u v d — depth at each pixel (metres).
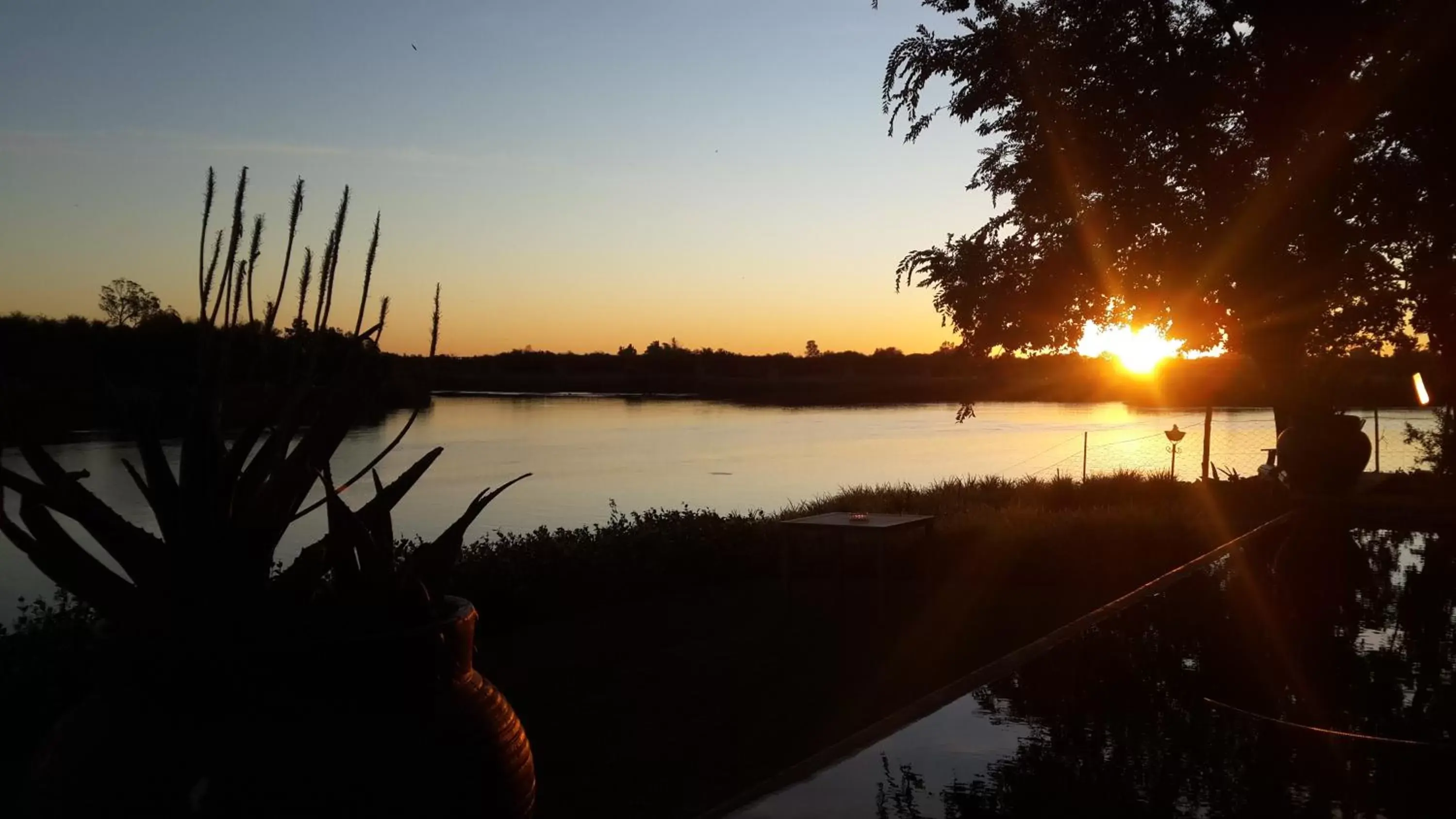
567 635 9.51
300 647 2.23
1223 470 18.38
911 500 16.83
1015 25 10.97
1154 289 10.90
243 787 2.14
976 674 3.42
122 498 17.62
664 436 50.34
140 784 2.14
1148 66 9.83
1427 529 6.42
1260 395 16.75
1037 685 3.26
